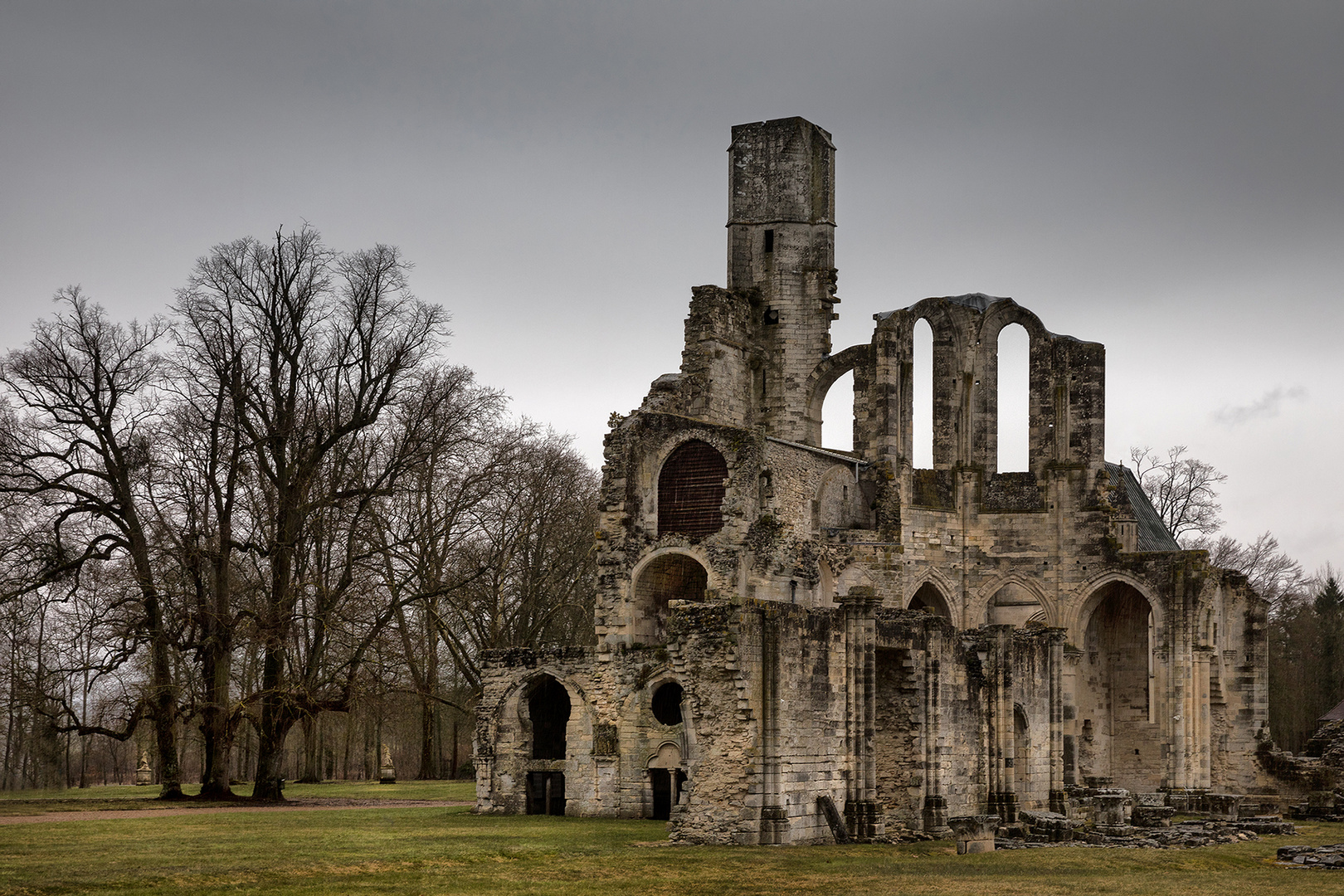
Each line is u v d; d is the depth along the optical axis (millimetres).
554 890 37562
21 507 66312
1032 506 78000
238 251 68938
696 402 76188
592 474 102312
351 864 41250
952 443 79312
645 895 37094
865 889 38719
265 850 43906
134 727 66938
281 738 68562
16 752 93688
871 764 50875
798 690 48625
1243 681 76688
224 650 66812
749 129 84562
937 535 77375
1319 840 56062
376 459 82062
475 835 49500
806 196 83875
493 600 87688
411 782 89312
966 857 46562
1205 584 74875
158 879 37938
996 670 59344
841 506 73625
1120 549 75938
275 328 68750
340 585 69000
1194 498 111250
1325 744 76750
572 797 60594
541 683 62844
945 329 79750
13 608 67125
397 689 72125
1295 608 116188
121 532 68375
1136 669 77625
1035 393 79062
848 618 51469
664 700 62031
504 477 86000
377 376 69812
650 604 64875
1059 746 64250
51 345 66312
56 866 39875
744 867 42031
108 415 66812
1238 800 71625
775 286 83125
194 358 68625
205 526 68062
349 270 70625
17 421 66625
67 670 65375
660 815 59594
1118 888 39781
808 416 82188
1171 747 73500
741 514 63438
